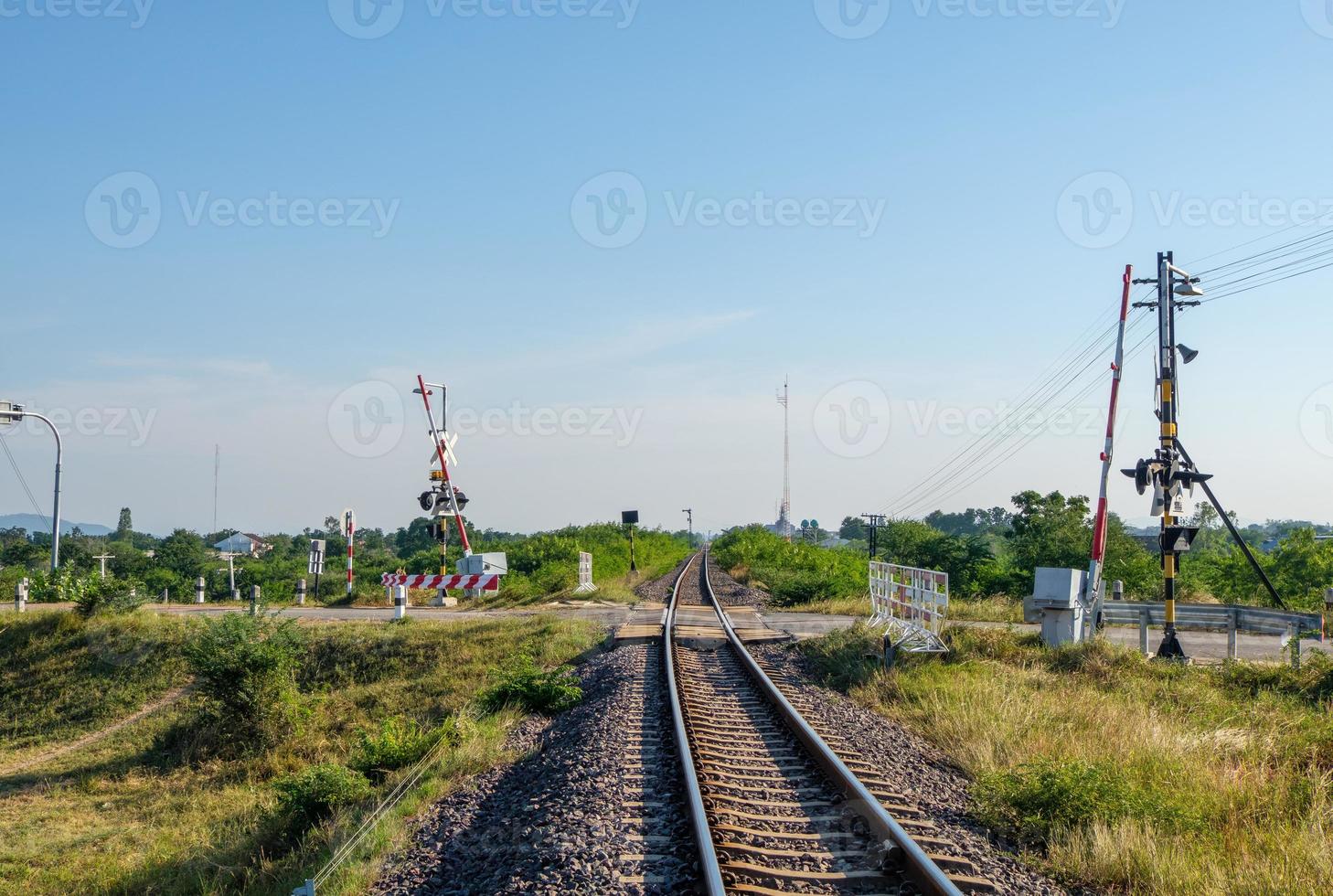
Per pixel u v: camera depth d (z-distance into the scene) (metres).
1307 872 6.42
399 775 11.30
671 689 12.66
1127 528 39.41
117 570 56.78
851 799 7.99
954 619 24.34
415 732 13.27
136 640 22.05
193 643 17.47
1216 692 13.73
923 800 8.17
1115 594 24.06
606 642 19.56
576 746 10.27
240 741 16.72
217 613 25.58
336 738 16.59
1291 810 8.03
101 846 12.45
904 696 13.14
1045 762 8.34
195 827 12.69
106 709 19.81
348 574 30.00
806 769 9.27
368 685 18.73
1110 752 9.55
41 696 20.86
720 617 24.27
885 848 6.68
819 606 27.14
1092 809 7.59
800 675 15.62
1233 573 34.62
